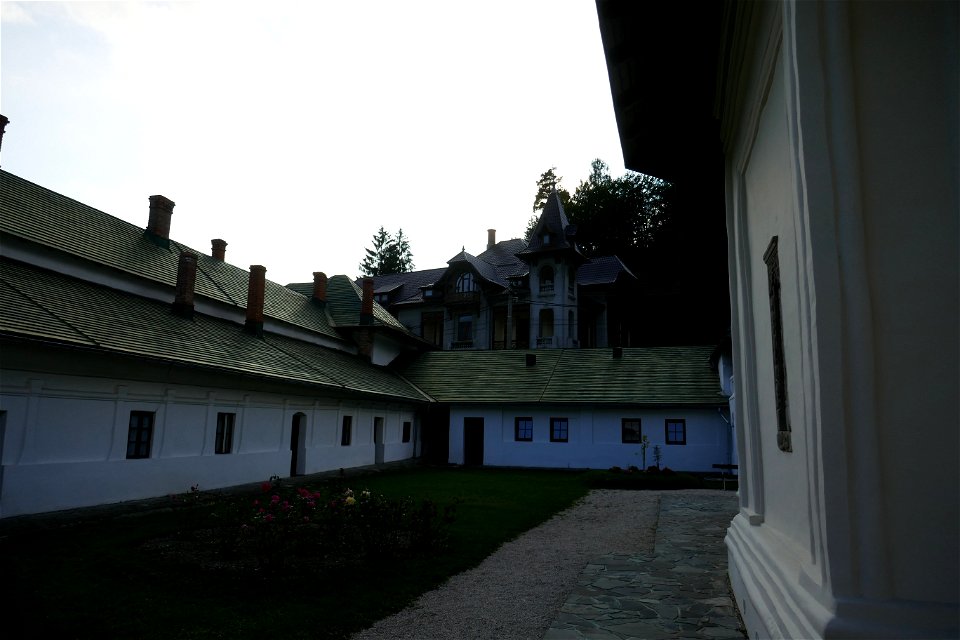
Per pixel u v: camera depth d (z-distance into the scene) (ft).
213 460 59.88
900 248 7.36
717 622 18.57
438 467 97.25
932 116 7.43
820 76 7.82
